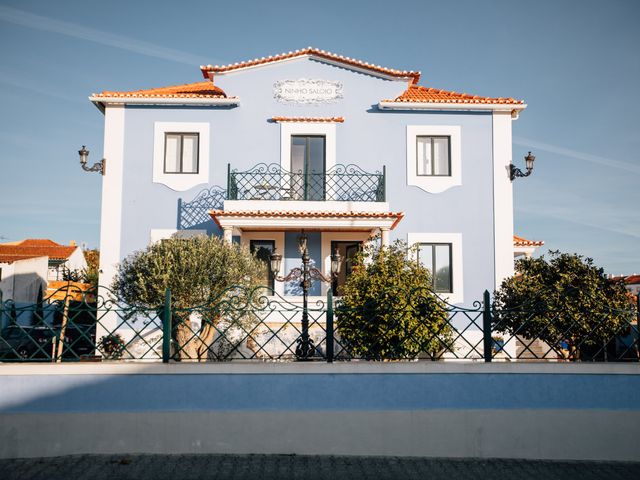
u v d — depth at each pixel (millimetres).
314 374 6828
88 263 38781
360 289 10000
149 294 10453
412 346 7543
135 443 6629
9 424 6535
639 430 6875
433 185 15430
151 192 15180
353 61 15539
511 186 15500
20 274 21719
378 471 6297
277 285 15008
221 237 14992
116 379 6707
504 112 15727
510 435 6844
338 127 15531
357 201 14656
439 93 17156
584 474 6387
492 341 7258
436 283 15203
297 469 6293
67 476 5996
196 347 10266
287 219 13969
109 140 15266
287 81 15688
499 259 15250
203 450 6664
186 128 15398
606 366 6957
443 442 6797
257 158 15383
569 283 10836
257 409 6742
